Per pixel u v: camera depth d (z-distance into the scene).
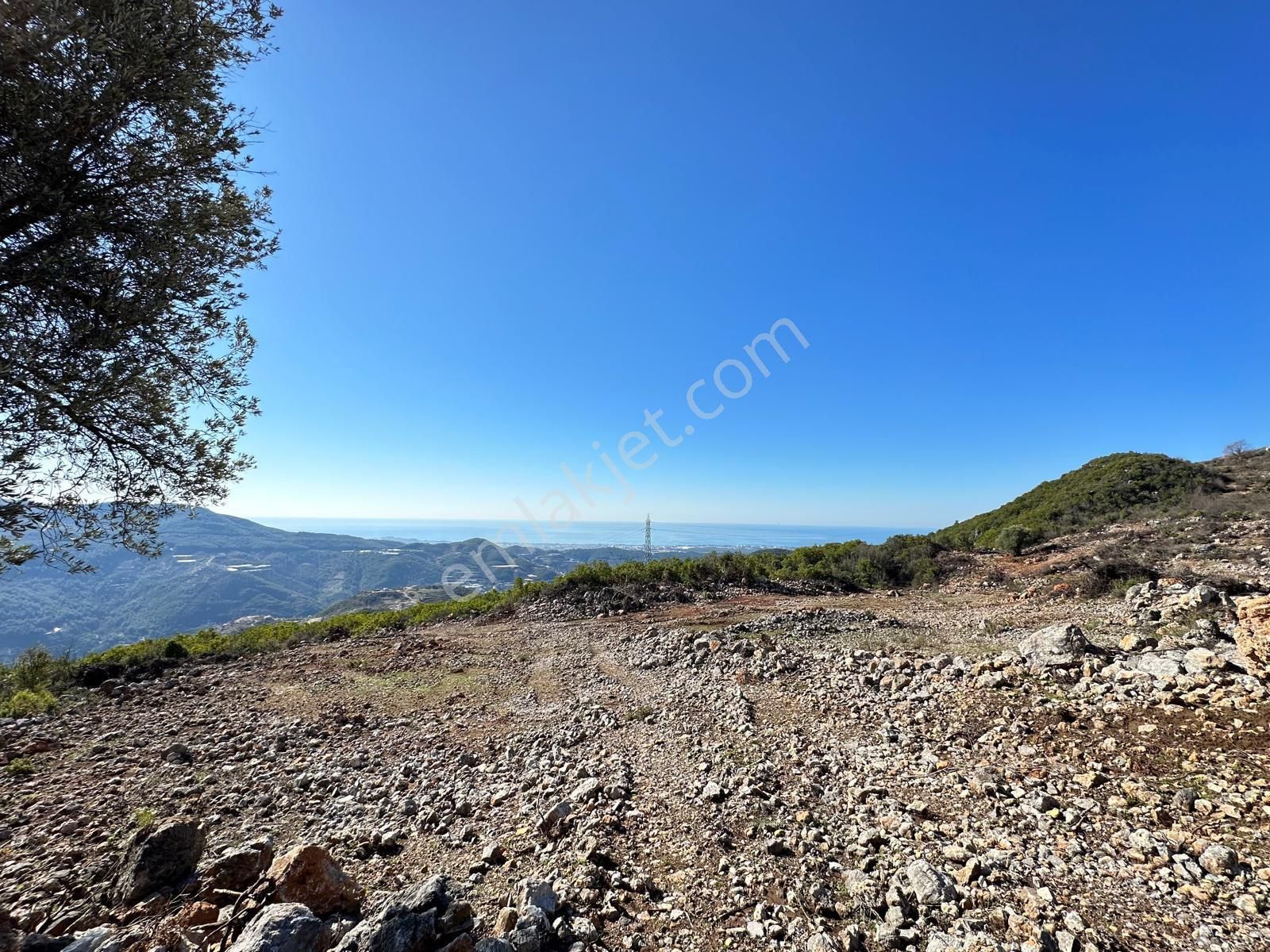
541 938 3.58
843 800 5.73
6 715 10.03
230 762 7.53
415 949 3.26
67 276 4.99
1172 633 9.60
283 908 3.44
